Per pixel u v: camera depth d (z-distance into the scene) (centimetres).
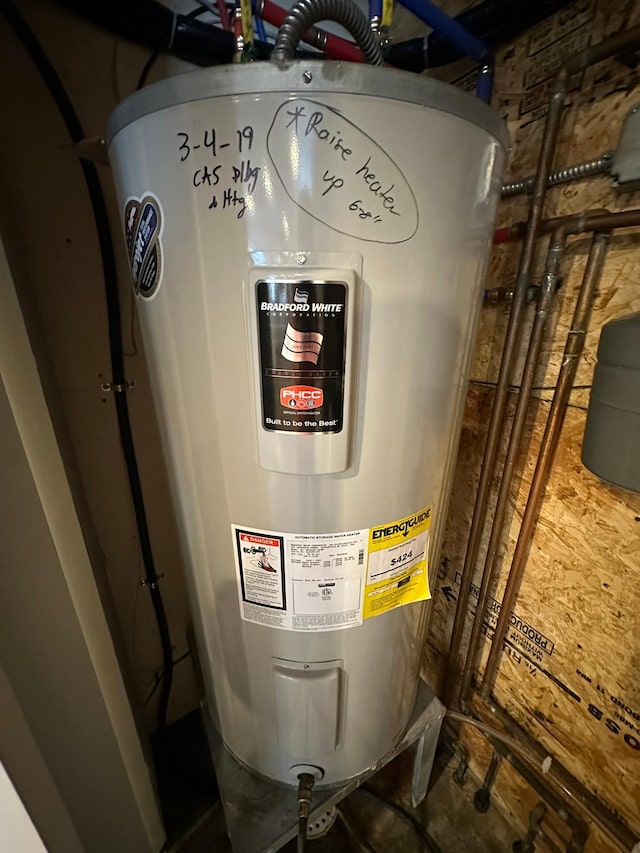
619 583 73
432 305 47
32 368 51
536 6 65
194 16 75
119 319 82
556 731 89
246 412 48
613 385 57
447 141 42
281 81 37
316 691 64
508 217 81
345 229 41
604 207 66
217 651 69
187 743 114
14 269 55
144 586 103
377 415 49
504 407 82
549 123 66
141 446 93
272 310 42
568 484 78
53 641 56
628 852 76
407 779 113
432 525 64
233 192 40
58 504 55
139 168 43
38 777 54
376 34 53
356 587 59
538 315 73
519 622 93
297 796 74
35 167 70
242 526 55
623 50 56
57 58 68
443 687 115
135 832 77
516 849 98
